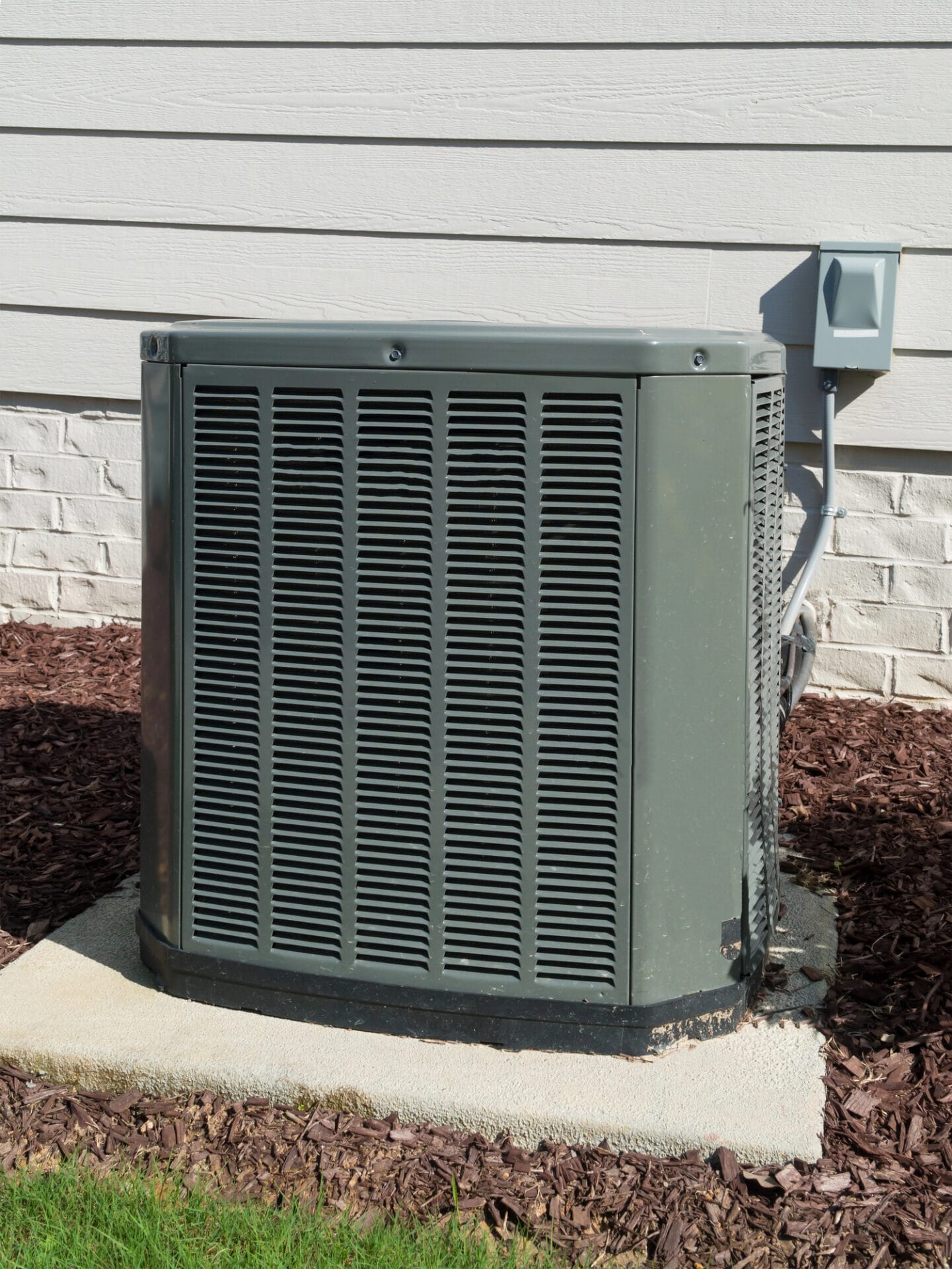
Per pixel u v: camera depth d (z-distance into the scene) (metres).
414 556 2.58
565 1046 2.67
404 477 2.55
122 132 5.03
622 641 2.52
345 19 4.74
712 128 4.49
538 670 2.55
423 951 2.69
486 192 4.72
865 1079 2.63
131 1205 2.34
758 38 4.40
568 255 4.69
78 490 5.36
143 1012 2.82
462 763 2.61
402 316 4.89
